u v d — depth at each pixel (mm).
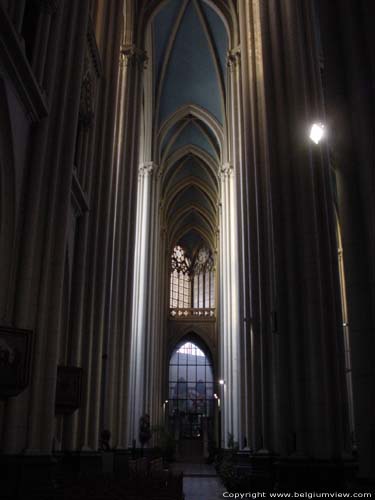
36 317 9414
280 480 10117
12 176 8859
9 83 8477
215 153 34094
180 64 28969
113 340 18469
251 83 17609
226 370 28516
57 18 10633
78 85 11336
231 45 23234
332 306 10883
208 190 39562
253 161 17172
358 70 6031
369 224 5816
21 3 8750
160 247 36750
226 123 29578
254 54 17984
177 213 42812
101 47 15992
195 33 27422
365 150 5875
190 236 47219
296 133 12000
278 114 12539
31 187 9422
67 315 12688
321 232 11344
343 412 10305
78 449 12773
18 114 8977
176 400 41625
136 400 25531
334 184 15445
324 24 6746
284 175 11922
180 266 46250
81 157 13742
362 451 5523
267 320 14883
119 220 19625
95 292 14141
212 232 43938
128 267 19766
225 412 28766
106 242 14766
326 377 10383
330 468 9828
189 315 42219
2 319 8539
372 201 5766
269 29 13422
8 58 8188
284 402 10805
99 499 6926
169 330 41812
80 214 13477
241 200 20375
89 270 14047
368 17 5969
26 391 9023
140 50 22094
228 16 23734
